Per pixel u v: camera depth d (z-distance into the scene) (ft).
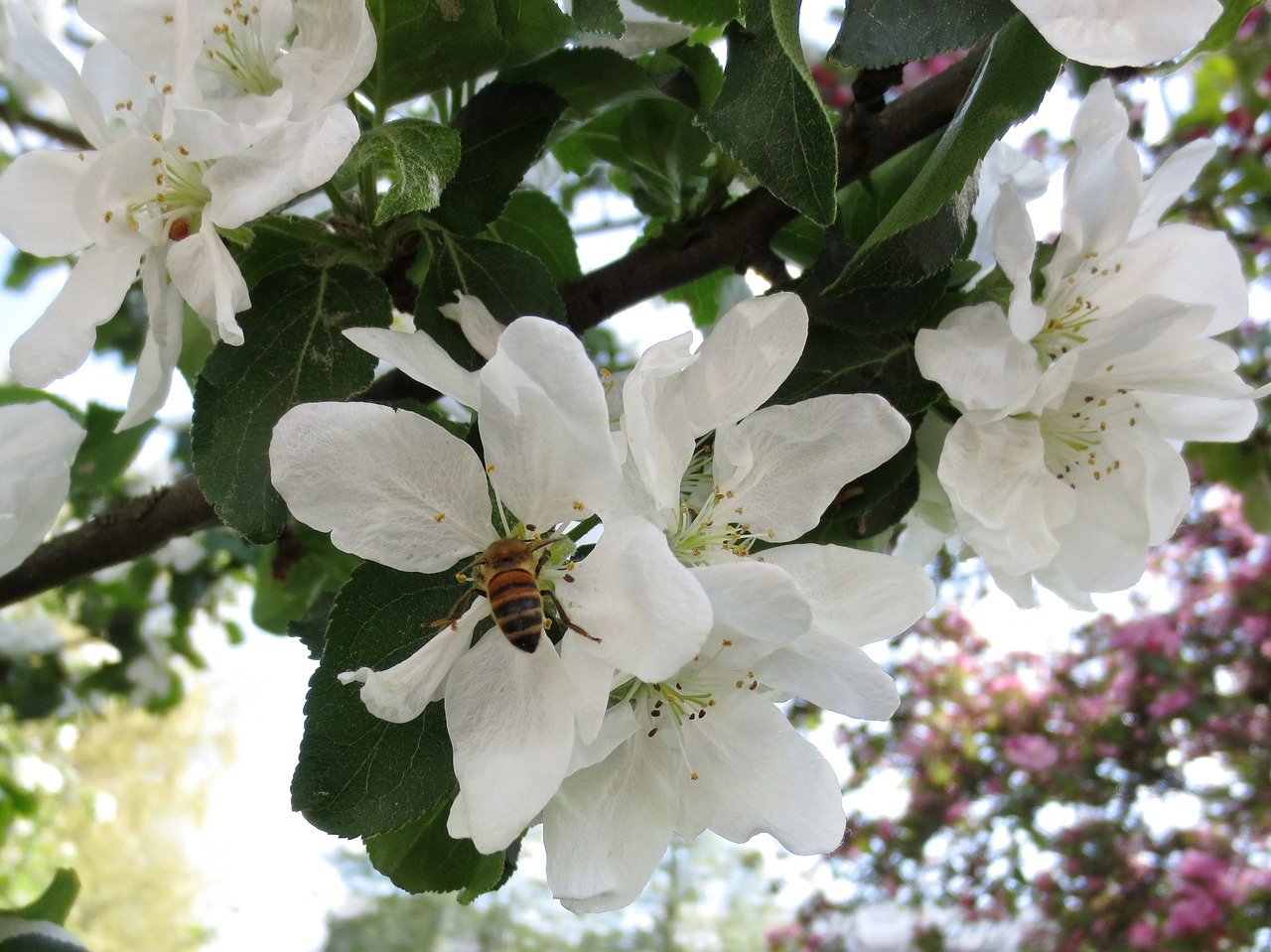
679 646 0.32
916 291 0.47
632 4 0.55
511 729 0.36
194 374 0.54
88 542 0.59
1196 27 0.36
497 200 0.48
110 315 0.42
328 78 0.41
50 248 0.44
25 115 1.01
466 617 0.36
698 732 0.40
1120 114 0.45
